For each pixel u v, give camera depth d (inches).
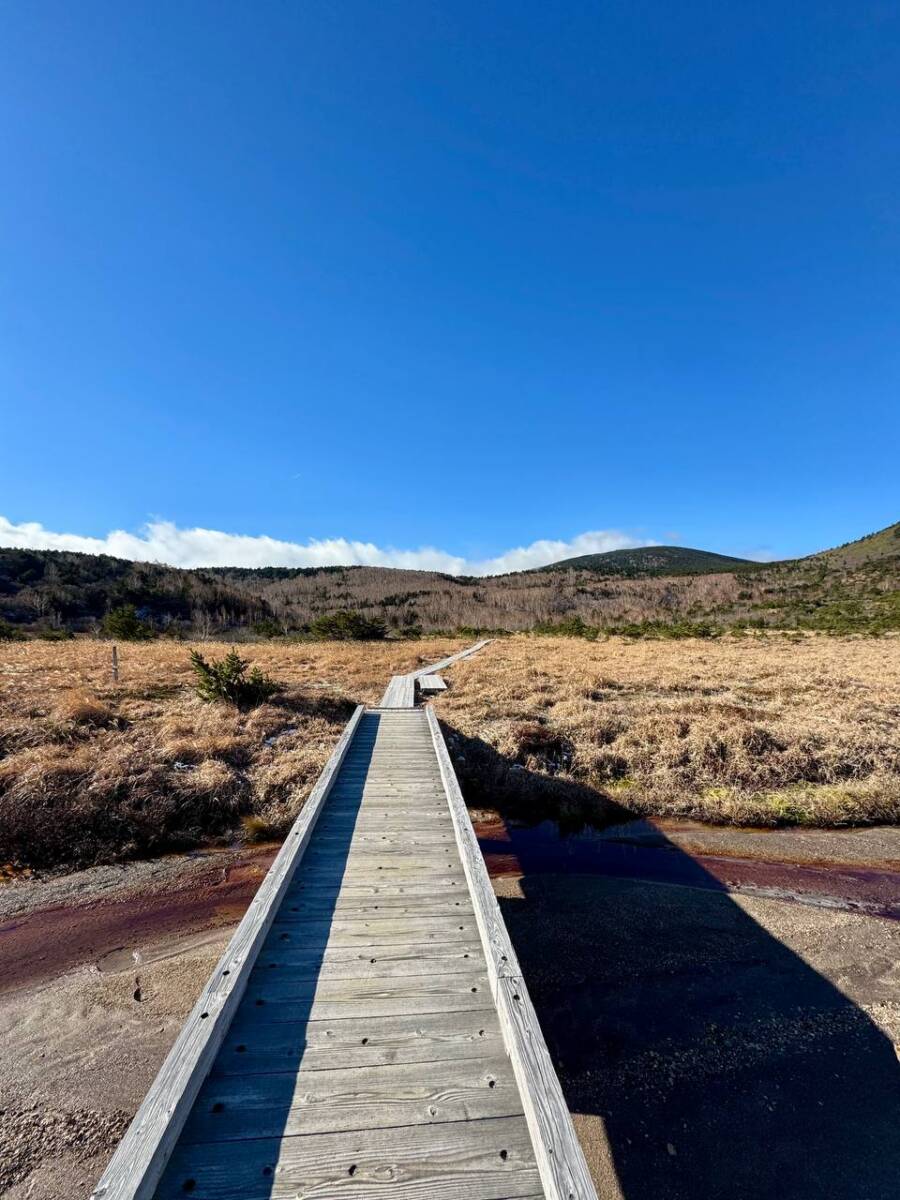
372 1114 88.7
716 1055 152.8
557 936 204.4
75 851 257.4
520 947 197.8
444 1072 96.9
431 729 319.6
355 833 191.9
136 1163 70.7
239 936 121.8
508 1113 89.7
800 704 494.6
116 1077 144.3
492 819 309.7
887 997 175.3
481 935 128.9
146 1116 77.9
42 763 298.5
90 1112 134.7
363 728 335.3
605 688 565.0
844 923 215.2
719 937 205.2
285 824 290.4
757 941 203.0
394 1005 112.3
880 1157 126.6
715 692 557.3
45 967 187.5
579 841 284.7
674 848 277.3
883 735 397.4
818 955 195.3
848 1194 119.2
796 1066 149.8
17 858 249.8
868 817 310.0
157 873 248.4
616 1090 141.9
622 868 257.0
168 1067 86.6
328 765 241.0
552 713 458.0
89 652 666.8
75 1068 147.1
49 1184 118.4
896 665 713.6
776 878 249.0
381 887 157.1
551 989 177.2
